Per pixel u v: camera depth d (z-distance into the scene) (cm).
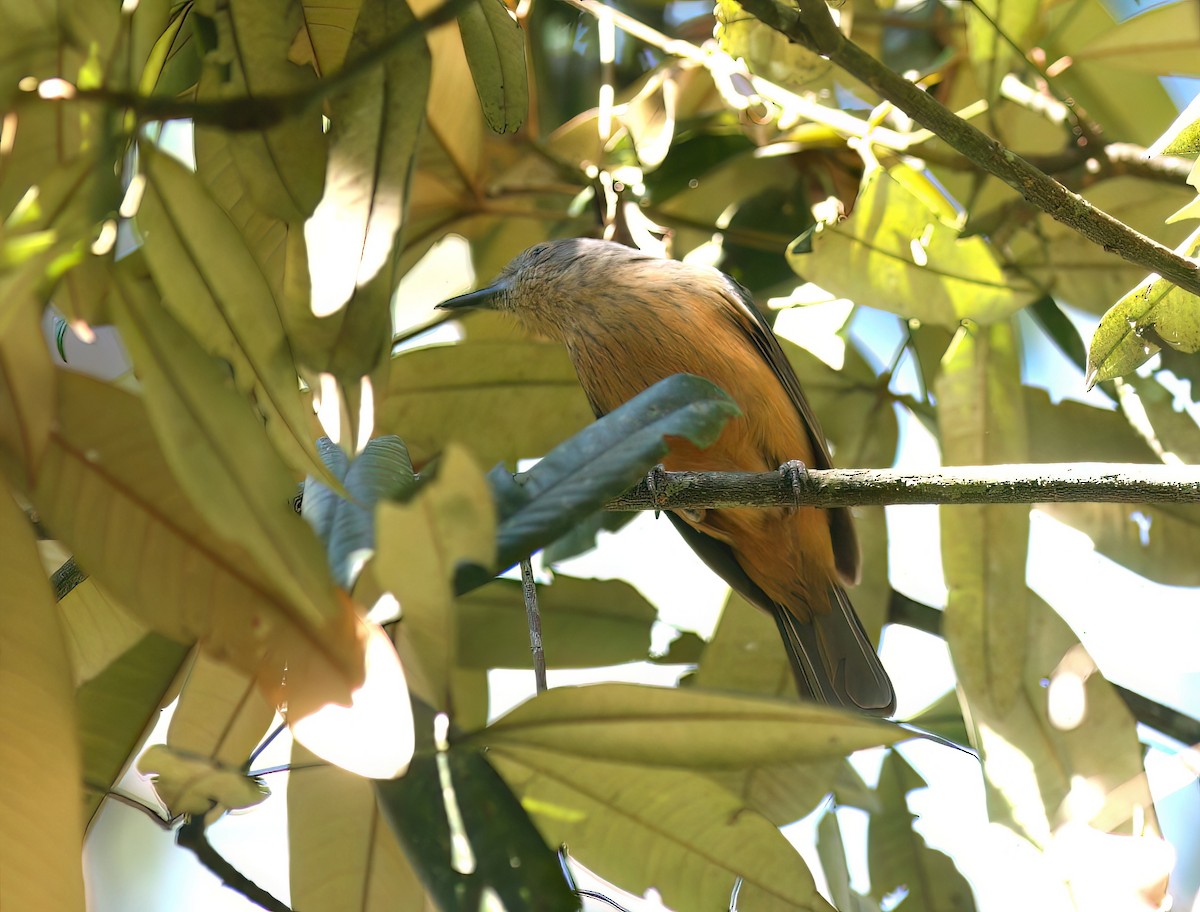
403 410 755
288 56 416
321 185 399
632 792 397
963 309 686
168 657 570
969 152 546
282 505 287
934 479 604
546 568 785
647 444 381
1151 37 782
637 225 802
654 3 956
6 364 281
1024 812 636
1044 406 765
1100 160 729
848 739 368
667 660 813
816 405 831
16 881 287
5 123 283
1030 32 732
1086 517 754
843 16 799
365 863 515
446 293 1095
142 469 302
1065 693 659
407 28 386
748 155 841
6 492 293
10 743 289
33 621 294
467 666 769
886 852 740
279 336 317
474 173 802
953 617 677
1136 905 608
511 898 336
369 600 381
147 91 336
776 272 908
